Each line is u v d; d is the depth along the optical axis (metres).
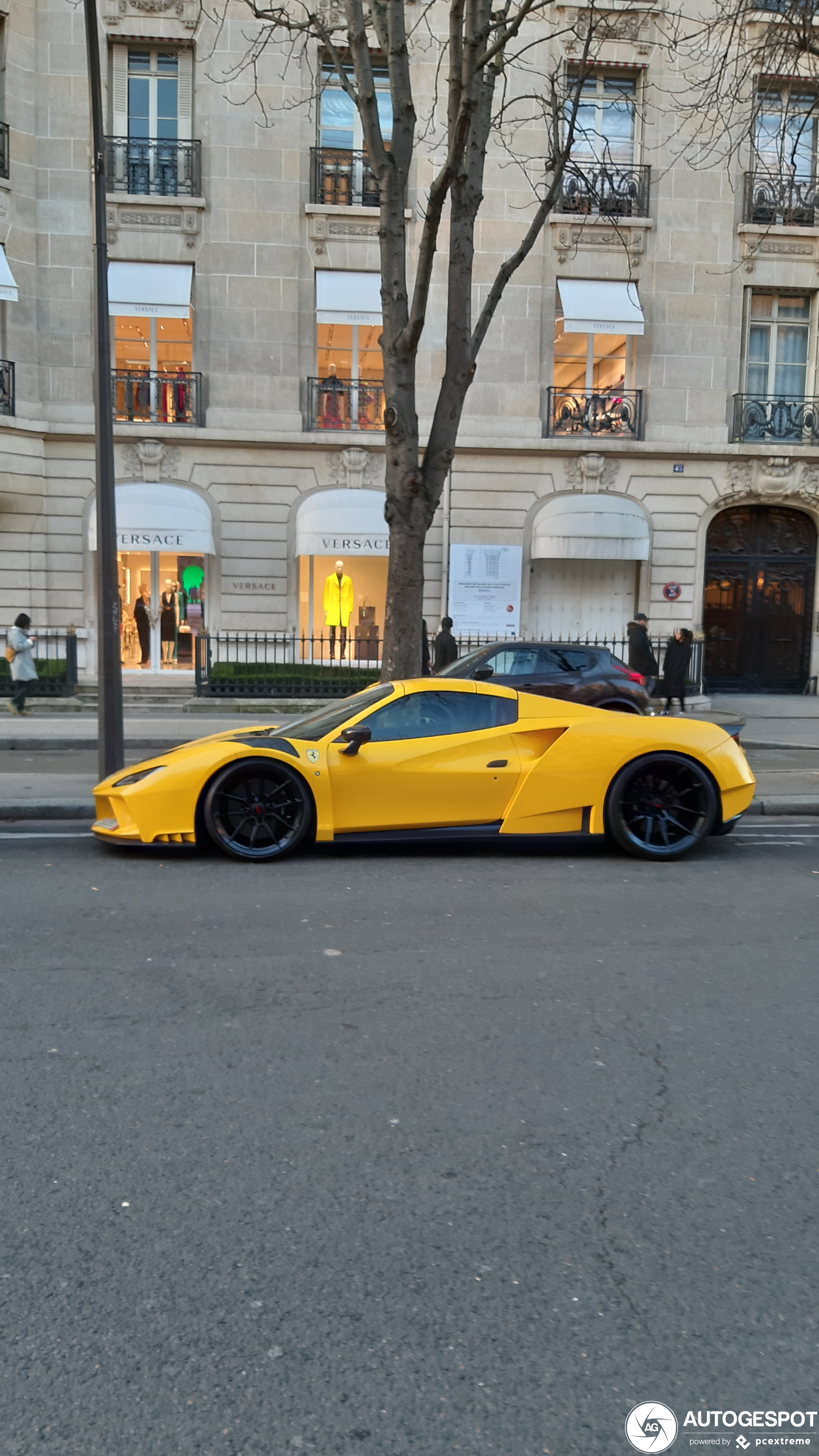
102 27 19.03
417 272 9.90
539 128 19.80
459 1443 1.97
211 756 6.77
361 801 6.83
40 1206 2.74
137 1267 2.49
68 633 17.78
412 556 10.42
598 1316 2.34
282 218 19.69
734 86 13.88
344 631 20.75
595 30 12.09
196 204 19.34
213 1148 3.06
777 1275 2.51
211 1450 1.95
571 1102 3.40
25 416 19.19
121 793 6.82
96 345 9.13
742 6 11.97
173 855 7.02
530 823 6.96
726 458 20.78
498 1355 2.21
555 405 20.56
